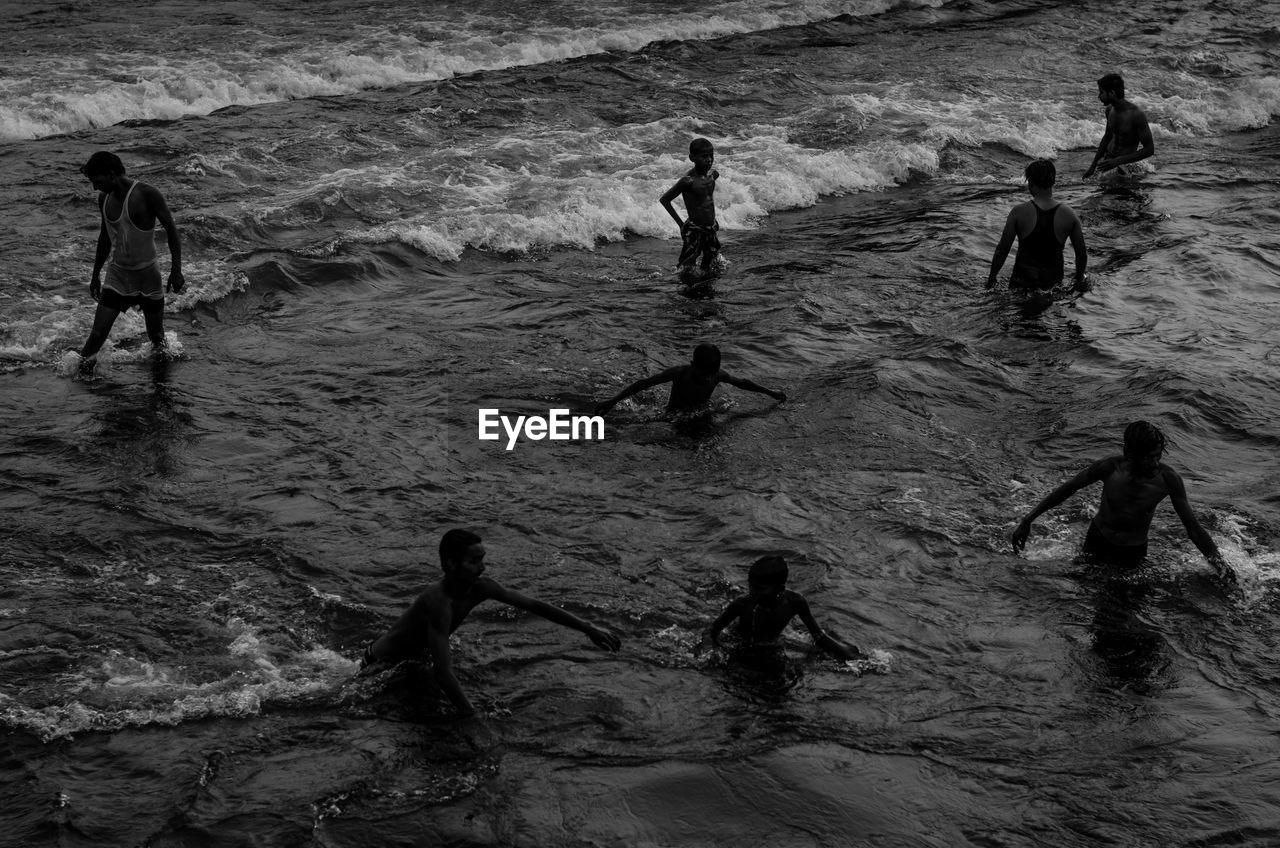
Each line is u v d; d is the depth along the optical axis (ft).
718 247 45.29
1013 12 93.50
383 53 72.38
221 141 55.47
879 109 66.23
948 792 18.72
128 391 33.50
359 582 24.49
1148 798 18.65
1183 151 64.34
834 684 21.56
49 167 51.39
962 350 37.35
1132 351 38.27
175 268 35.14
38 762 18.90
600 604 23.81
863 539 26.71
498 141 57.98
